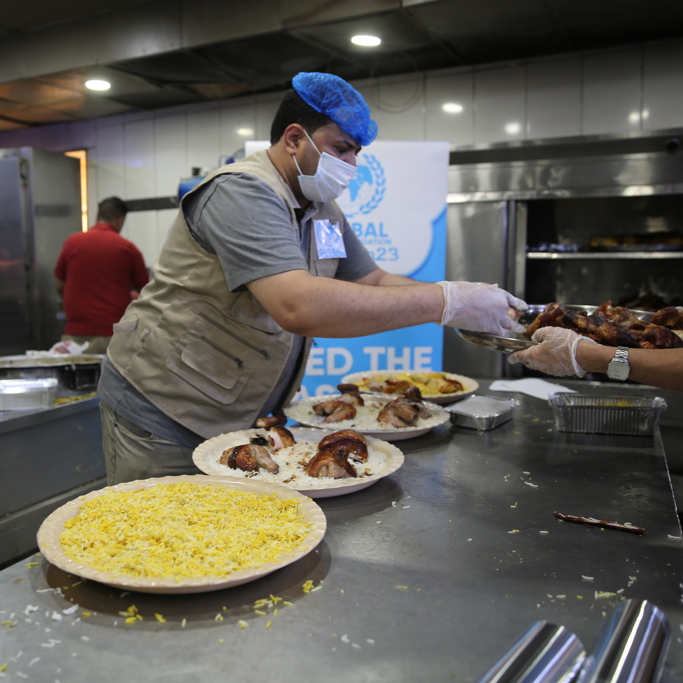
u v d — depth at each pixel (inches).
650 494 49.6
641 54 150.0
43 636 29.7
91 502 41.2
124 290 158.2
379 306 49.7
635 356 48.8
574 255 145.2
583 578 35.9
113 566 32.9
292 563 36.0
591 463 57.7
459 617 31.7
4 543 84.0
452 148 145.0
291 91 57.9
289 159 58.8
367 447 57.3
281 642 29.4
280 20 134.4
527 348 53.5
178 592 31.5
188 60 155.3
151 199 215.0
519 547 39.9
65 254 155.6
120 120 220.5
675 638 29.9
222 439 56.5
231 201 51.4
